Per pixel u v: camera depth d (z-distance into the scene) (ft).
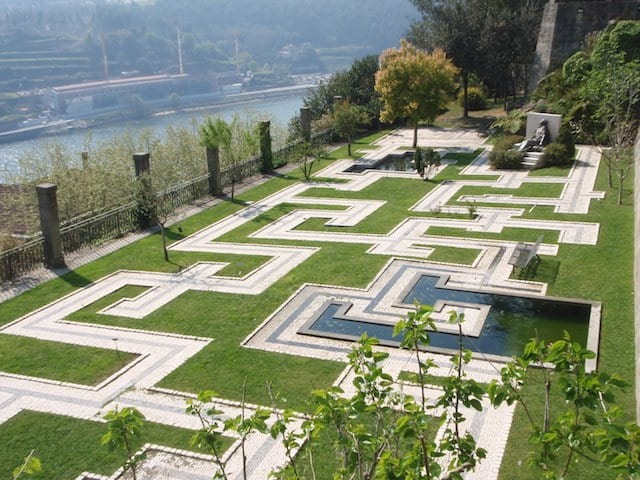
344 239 68.64
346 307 51.34
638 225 59.16
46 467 33.83
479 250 62.90
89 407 39.47
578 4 130.00
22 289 58.08
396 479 16.30
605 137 100.53
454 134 128.57
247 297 54.65
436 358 42.88
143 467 33.53
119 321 51.16
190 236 71.87
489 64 140.46
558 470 31.19
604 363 41.06
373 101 138.62
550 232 66.80
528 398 37.58
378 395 19.72
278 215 78.74
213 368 43.27
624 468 14.92
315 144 118.73
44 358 45.83
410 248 64.59
